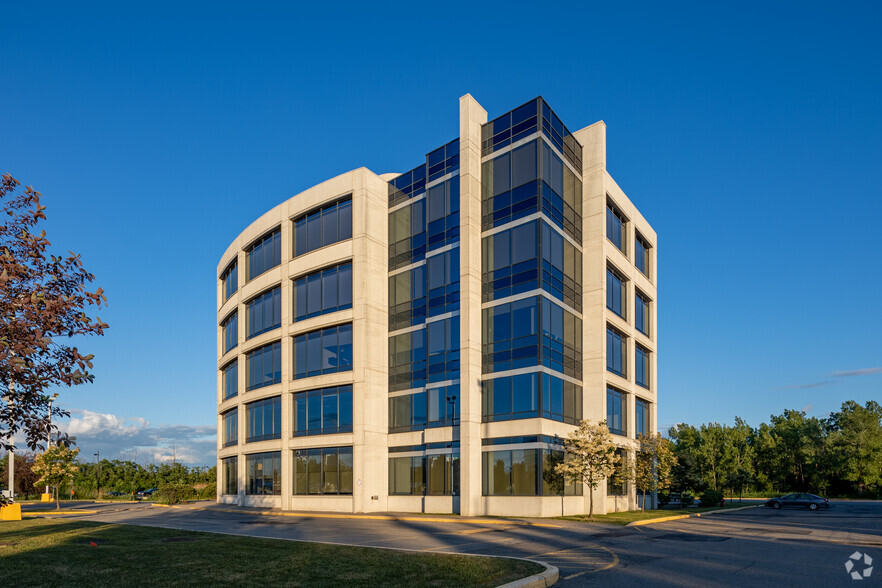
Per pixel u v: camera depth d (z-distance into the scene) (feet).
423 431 115.03
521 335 105.29
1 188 29.96
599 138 123.54
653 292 149.79
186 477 268.21
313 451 126.31
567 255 115.44
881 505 165.99
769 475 280.10
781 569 44.55
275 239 142.31
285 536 70.49
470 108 116.67
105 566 42.96
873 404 271.90
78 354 27.76
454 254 115.65
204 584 35.60
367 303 121.80
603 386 113.80
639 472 119.14
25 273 27.91
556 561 49.06
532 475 99.40
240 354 150.10
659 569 44.70
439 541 64.39
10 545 55.93
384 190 130.31
